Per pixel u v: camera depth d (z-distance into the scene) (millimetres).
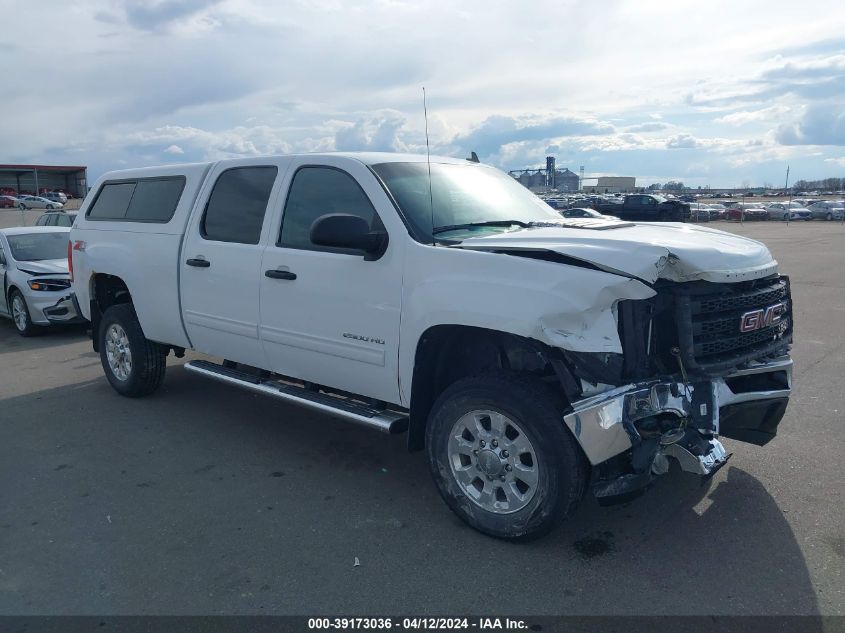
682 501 4160
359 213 4340
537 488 3516
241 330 5070
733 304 3695
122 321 6289
